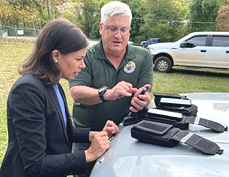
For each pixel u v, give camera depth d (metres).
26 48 16.45
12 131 1.23
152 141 1.25
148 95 1.58
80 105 1.94
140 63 1.91
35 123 1.18
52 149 1.27
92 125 1.94
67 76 1.28
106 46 1.81
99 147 1.29
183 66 10.64
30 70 1.24
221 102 1.76
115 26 1.75
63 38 1.22
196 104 1.71
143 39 34.91
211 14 29.17
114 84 1.88
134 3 36.12
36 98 1.19
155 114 1.42
